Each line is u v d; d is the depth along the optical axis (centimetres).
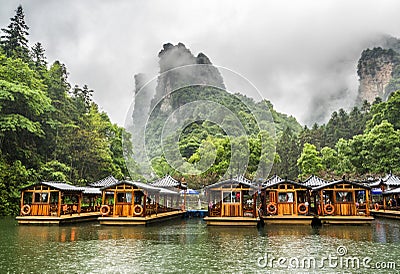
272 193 2319
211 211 2145
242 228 2012
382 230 1953
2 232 1817
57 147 3709
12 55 3656
